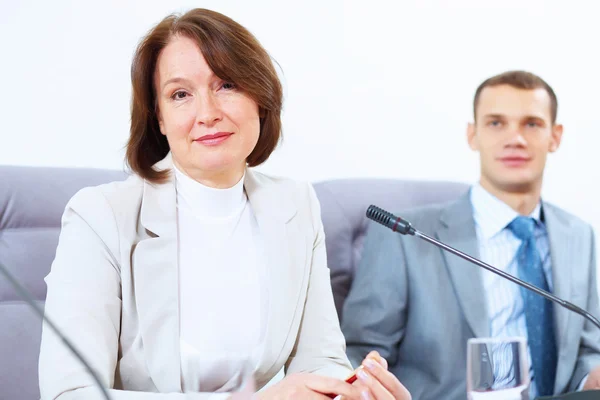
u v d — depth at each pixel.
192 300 1.49
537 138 2.21
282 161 2.44
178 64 1.44
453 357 2.02
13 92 2.15
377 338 2.07
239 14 2.39
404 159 2.58
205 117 1.44
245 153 1.50
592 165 2.76
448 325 2.04
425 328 2.04
